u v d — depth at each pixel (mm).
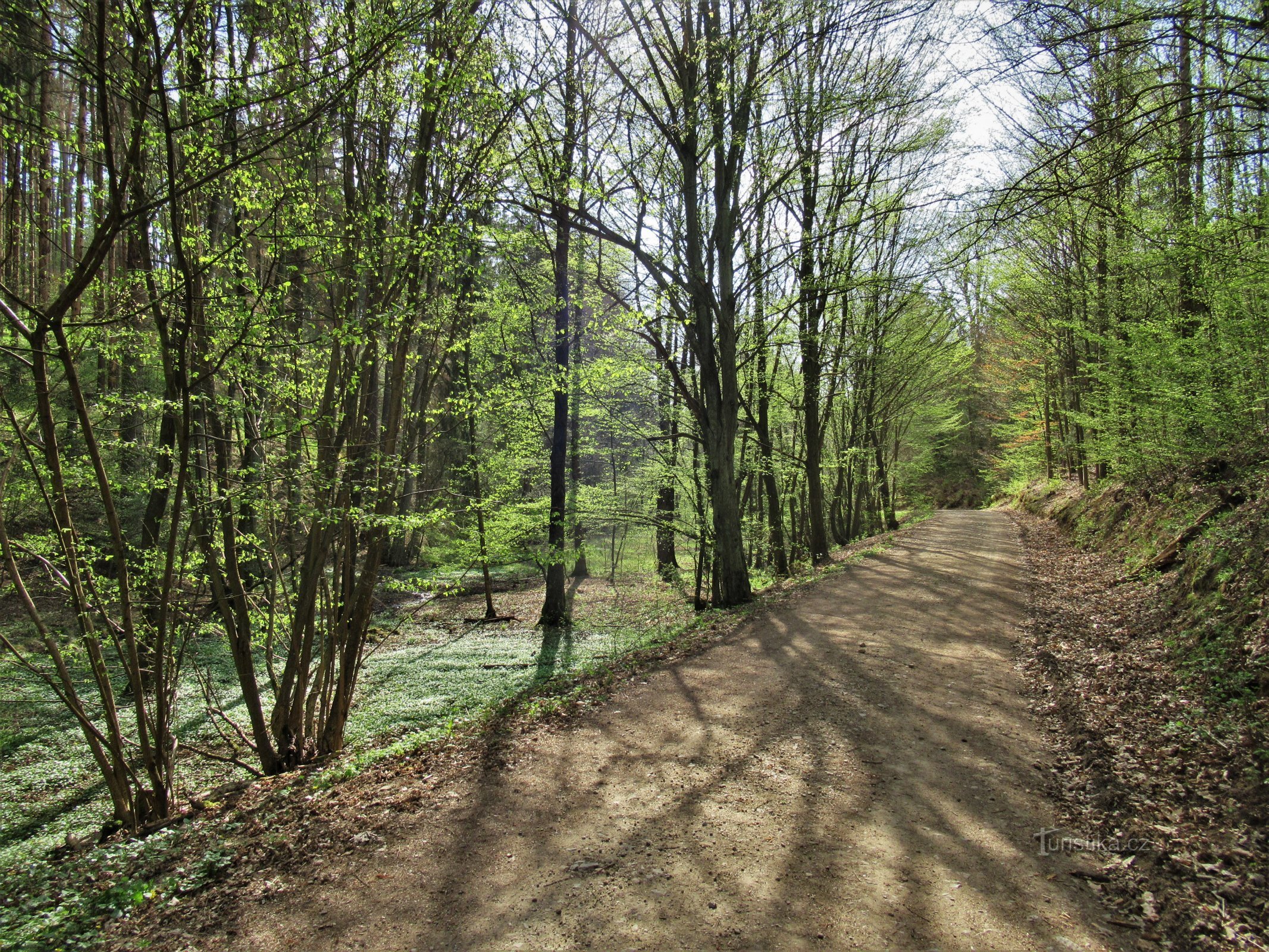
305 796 5504
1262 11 5352
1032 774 4652
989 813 4141
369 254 6500
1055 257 15430
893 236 18422
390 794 5172
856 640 8789
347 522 7059
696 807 4469
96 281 5652
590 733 6168
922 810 4223
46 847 5777
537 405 14648
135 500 10102
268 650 7352
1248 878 3133
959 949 2914
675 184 12891
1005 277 17922
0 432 5934
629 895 3502
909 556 16938
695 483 14727
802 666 7750
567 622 14859
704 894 3467
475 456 14078
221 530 6938
